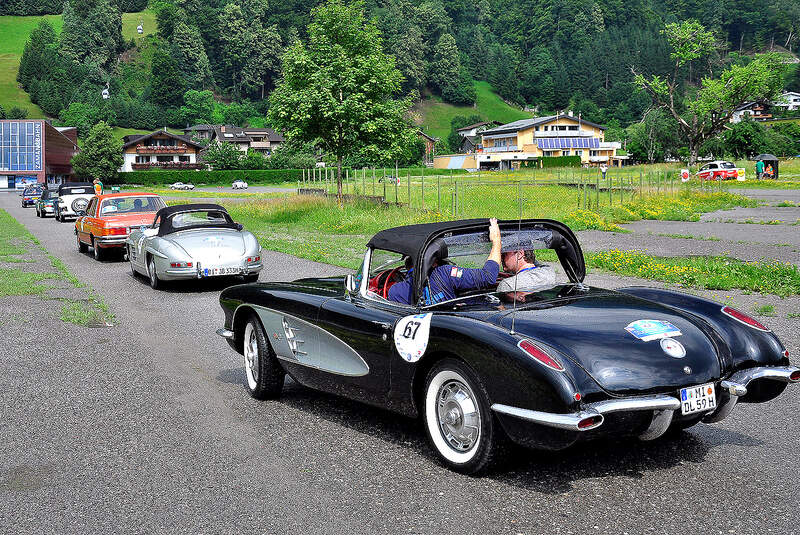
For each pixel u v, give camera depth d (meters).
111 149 106.81
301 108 25.61
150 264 11.98
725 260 12.82
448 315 4.08
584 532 3.22
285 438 4.68
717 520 3.32
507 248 4.68
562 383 3.41
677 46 75.56
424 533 3.25
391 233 4.72
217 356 7.13
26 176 104.25
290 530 3.33
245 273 11.53
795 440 4.44
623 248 15.89
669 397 3.58
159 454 4.43
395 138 26.92
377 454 4.34
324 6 26.33
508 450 3.74
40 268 14.64
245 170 112.06
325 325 4.84
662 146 100.06
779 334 7.20
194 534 3.32
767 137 87.38
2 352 7.33
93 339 7.95
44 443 4.67
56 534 3.36
